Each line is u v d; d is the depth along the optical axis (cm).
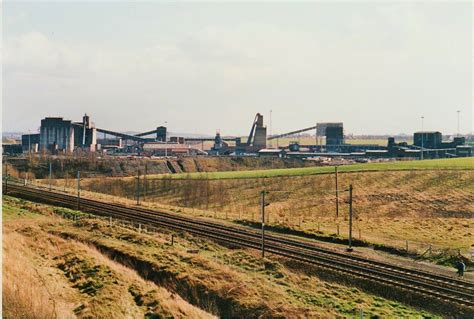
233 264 4569
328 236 5828
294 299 3600
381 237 5972
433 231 6544
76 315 2836
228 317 3350
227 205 9919
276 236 5803
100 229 5462
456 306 3578
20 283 2884
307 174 12488
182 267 4106
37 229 5078
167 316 3005
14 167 16312
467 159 15838
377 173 12006
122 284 3466
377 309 3559
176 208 8200
